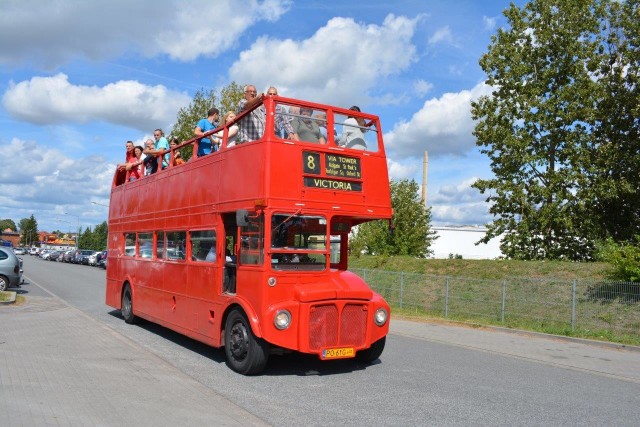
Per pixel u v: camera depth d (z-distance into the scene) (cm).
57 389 667
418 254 3209
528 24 2412
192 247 1043
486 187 2453
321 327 813
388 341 1293
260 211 819
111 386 696
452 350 1189
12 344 961
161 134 1371
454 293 1897
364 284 889
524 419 655
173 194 1154
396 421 624
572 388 848
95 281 3106
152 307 1230
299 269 834
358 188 908
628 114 2183
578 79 2294
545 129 2352
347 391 760
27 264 5497
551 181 2283
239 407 647
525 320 1609
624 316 1436
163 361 869
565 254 2336
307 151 857
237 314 857
